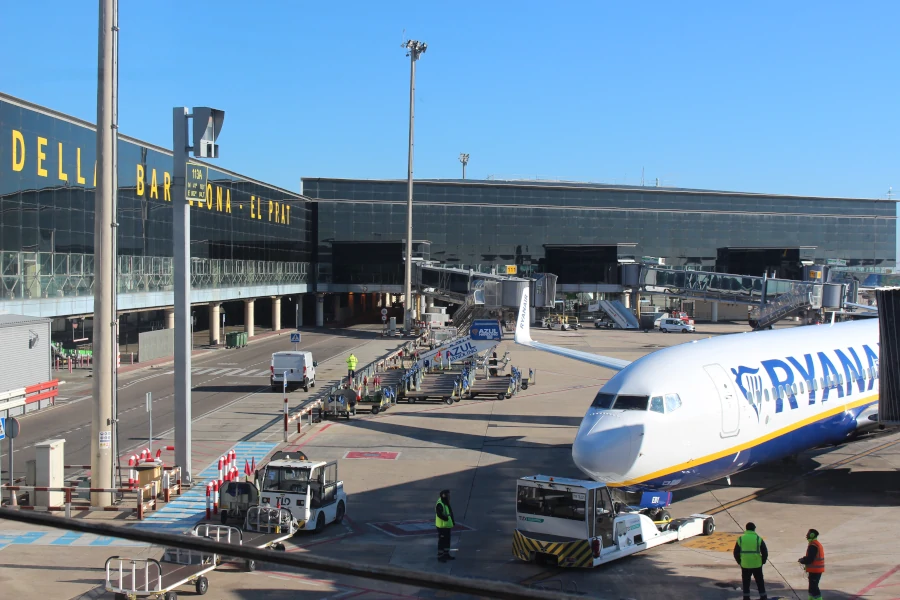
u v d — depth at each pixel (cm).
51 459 2922
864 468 3488
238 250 9381
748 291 11200
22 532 2634
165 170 7712
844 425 3231
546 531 2336
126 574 2192
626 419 2536
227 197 9044
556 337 9912
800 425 3022
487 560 2373
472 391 5584
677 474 2591
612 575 2231
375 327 11888
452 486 3253
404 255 11844
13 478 3331
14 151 5359
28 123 5506
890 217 14838
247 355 8144
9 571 2259
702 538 2588
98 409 2948
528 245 13100
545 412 5012
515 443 4084
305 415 4841
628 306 12650
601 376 6719
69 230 6041
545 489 2350
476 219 12925
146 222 7306
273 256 10531
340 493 2797
